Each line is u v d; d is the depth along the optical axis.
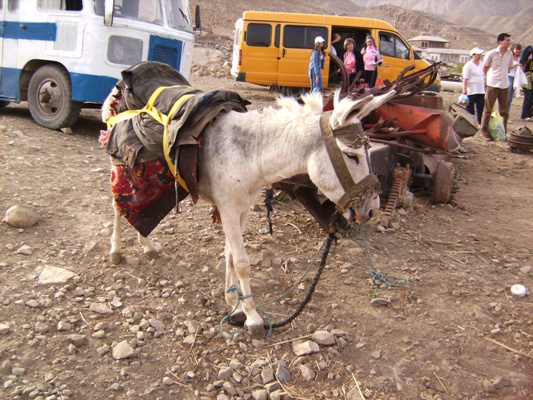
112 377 2.80
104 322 3.15
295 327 3.32
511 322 3.56
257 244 4.22
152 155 3.03
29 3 6.67
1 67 7.09
